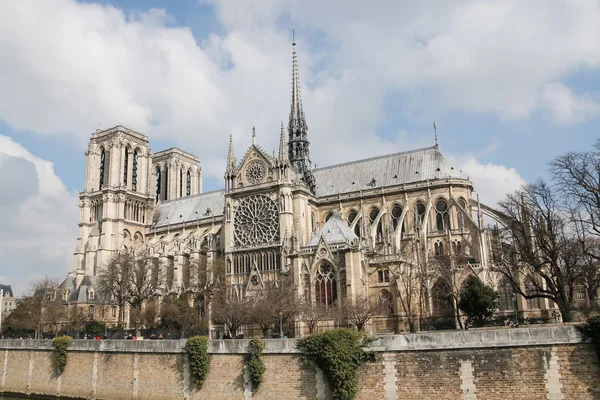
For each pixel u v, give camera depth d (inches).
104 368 2802.7
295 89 5944.9
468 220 4323.3
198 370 2410.2
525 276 3425.2
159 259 5689.0
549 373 1793.8
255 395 2250.2
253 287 4431.6
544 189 2758.4
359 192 5319.9
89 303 5639.8
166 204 7140.8
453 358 1931.6
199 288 4842.5
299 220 4913.9
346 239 3356.3
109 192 6461.6
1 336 4803.2
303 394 2145.7
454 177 4980.3
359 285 3260.3
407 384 1980.8
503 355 1865.2
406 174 5300.2
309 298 3334.2
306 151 5802.2
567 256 2743.6
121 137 6737.2
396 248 4035.4
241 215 5049.2
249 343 2320.4
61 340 3051.2
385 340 2055.9
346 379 2046.0
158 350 2600.9
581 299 3548.2
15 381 3257.9
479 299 3284.9
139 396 2605.8
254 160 5078.7
